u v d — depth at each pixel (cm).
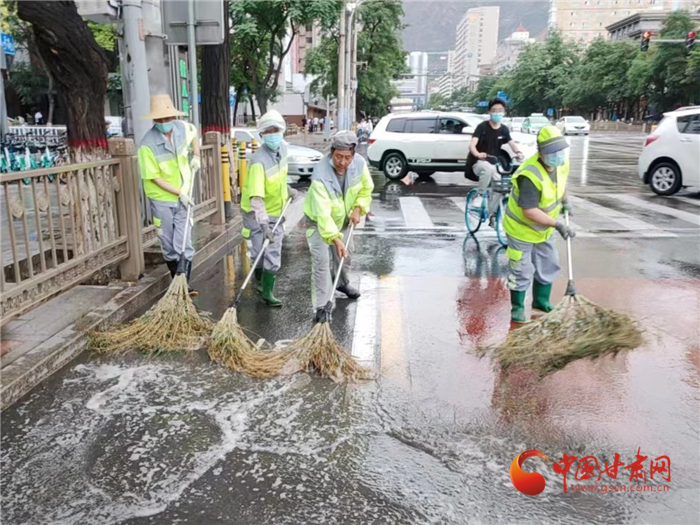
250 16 2284
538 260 496
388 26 3853
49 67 559
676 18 4809
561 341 403
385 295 573
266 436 327
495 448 316
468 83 15200
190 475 293
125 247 552
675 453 312
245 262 708
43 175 424
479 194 806
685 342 454
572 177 1545
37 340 423
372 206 1107
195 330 457
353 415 349
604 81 6122
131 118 686
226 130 1017
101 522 261
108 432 330
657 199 1160
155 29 707
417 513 267
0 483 287
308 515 266
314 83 3994
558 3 12338
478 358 427
